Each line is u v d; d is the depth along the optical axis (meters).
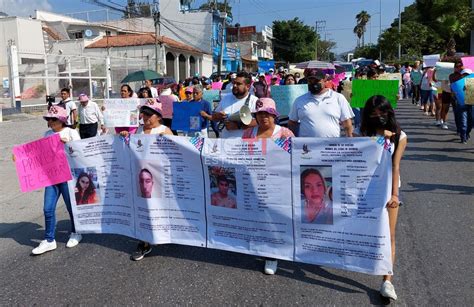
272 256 4.18
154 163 4.57
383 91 8.40
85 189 5.02
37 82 23.66
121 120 7.18
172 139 4.46
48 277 4.37
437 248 4.62
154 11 37.84
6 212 6.71
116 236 5.46
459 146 10.07
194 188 4.48
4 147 12.40
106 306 3.76
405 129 12.69
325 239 3.93
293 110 5.09
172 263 4.57
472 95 9.54
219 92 12.20
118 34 46.19
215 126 11.52
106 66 26.95
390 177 3.62
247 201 4.23
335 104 4.86
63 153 4.96
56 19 46.22
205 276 4.24
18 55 23.12
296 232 4.05
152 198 4.63
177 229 4.62
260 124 4.37
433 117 15.14
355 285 3.94
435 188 6.82
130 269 4.47
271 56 80.56
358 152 3.70
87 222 5.11
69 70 24.48
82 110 10.02
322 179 3.87
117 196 4.91
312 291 3.87
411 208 5.93
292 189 4.01
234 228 4.35
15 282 4.29
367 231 3.73
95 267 4.55
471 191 6.61
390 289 3.61
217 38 50.22
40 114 21.03
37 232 5.76
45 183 4.96
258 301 3.73
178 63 39.84
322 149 3.83
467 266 4.19
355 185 3.74
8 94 22.56
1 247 5.24
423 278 4.00
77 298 3.92
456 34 44.19
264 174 4.11
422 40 54.19
